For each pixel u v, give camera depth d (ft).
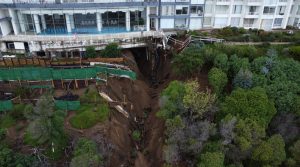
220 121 111.75
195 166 103.09
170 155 101.50
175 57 155.94
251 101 114.52
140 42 176.96
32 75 134.82
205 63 151.43
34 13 172.45
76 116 120.78
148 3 182.39
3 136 110.11
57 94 133.69
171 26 195.83
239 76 132.57
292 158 109.09
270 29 208.13
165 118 119.65
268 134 122.01
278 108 124.88
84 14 183.42
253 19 204.54
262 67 138.82
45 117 99.81
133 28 191.52
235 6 200.34
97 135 112.78
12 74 133.59
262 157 102.42
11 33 179.01
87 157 91.71
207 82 143.54
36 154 103.96
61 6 169.27
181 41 178.81
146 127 140.26
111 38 173.06
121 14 186.60
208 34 185.78
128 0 180.34
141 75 175.32
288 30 206.28
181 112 116.57
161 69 180.96
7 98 128.36
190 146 101.45
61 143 106.63
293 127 121.70
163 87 161.89
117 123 126.52
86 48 161.99
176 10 190.49
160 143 123.03
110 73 147.95
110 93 138.41
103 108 125.59
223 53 150.00
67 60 150.20
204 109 114.42
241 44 174.91
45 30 182.80
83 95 132.05
